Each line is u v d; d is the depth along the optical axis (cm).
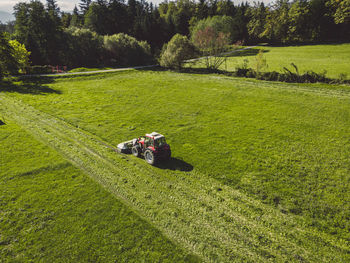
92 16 8481
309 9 9006
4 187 1412
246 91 3675
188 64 6312
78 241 1044
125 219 1169
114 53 6719
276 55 7000
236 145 2008
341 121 2406
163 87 4109
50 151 1888
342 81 3647
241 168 1661
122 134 2258
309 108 2811
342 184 1452
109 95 3631
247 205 1286
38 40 6159
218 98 3384
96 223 1143
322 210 1236
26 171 1579
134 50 6688
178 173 1589
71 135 2217
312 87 3647
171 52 5822
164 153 1683
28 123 2480
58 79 4666
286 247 1012
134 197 1332
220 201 1316
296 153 1845
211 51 5678
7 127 2342
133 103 3241
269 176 1556
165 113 2839
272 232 1096
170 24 10381
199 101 3278
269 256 965
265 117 2620
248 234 1081
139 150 1814
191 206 1265
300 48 7962
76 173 1580
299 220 1173
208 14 12225
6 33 4306
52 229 1108
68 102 3259
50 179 1505
